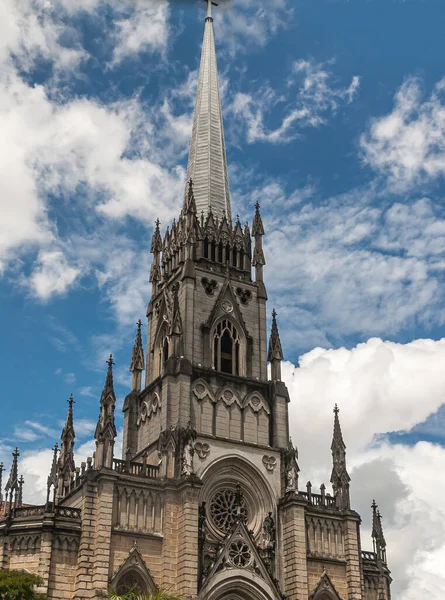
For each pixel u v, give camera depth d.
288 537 95.62
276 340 108.88
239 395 103.31
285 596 92.94
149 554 88.69
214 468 97.25
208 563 90.75
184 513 90.12
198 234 111.81
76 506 93.12
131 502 90.25
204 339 104.69
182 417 97.25
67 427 109.50
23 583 71.69
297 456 101.44
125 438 106.19
